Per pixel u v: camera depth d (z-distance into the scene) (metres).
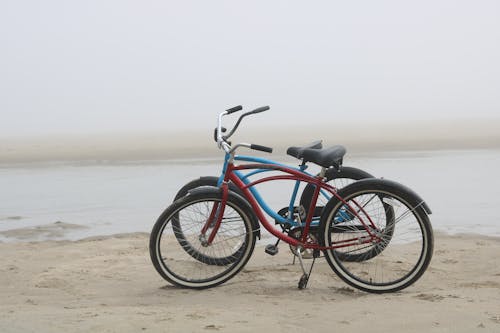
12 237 7.25
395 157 16.25
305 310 3.70
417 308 3.61
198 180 5.35
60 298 4.39
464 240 6.50
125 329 3.23
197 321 3.39
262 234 6.95
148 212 8.86
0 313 3.65
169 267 5.05
